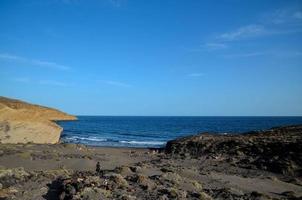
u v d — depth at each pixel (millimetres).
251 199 13633
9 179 13484
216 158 30812
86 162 21812
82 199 10734
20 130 35562
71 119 152000
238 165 27188
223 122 155500
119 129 99062
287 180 22062
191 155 34438
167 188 13047
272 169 25281
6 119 35250
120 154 33781
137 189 12695
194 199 12086
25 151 24438
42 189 12336
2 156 21203
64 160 22031
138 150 41000
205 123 144500
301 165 25078
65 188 11898
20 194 11633
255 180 20172
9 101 80500
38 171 16141
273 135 39688
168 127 111812
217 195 13719
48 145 32812
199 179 18047
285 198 15289
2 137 34094
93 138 65812
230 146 35000
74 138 64312
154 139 66938
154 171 18500
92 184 12305
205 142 38656
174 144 41219
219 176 19891
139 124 135000
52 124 41656
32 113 39781
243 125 122000
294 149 28391
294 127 44750
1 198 10883
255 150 31328
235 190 15195
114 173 15492
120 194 11680
